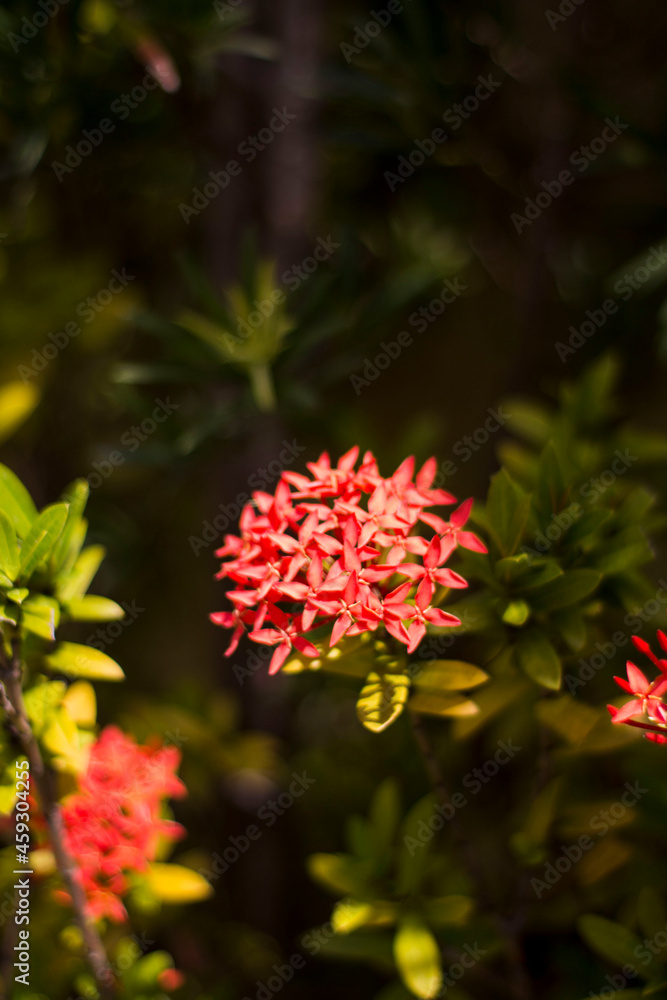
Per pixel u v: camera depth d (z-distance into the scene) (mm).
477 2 1212
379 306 1224
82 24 1184
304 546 1049
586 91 1185
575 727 1091
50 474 1331
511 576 1087
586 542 1109
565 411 1192
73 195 1286
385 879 1129
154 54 1192
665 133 1188
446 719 1237
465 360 1436
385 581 1062
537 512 1109
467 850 1100
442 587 1065
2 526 1063
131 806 1109
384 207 1316
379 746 1260
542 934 1173
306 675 1206
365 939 1126
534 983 1177
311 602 1038
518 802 1245
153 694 1370
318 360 1264
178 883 1120
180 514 1377
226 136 1244
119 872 1108
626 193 1274
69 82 1190
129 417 1354
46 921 1144
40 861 1104
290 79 1242
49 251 1310
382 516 1050
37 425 1306
